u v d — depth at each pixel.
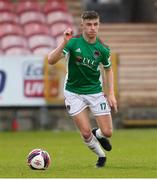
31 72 60.38
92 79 31.42
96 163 33.19
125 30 78.44
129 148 45.59
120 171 30.72
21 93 60.47
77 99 31.44
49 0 77.81
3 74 60.19
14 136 56.25
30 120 62.31
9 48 69.31
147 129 62.50
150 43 75.94
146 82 69.88
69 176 28.52
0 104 60.44
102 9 87.31
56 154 41.91
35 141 51.72
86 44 31.02
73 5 80.69
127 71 71.06
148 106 65.12
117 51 74.12
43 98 60.72
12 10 75.62
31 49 69.69
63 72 60.53
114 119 63.12
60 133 58.94
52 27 73.56
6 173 30.08
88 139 31.62
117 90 61.00
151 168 32.41
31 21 73.88
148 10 84.25
